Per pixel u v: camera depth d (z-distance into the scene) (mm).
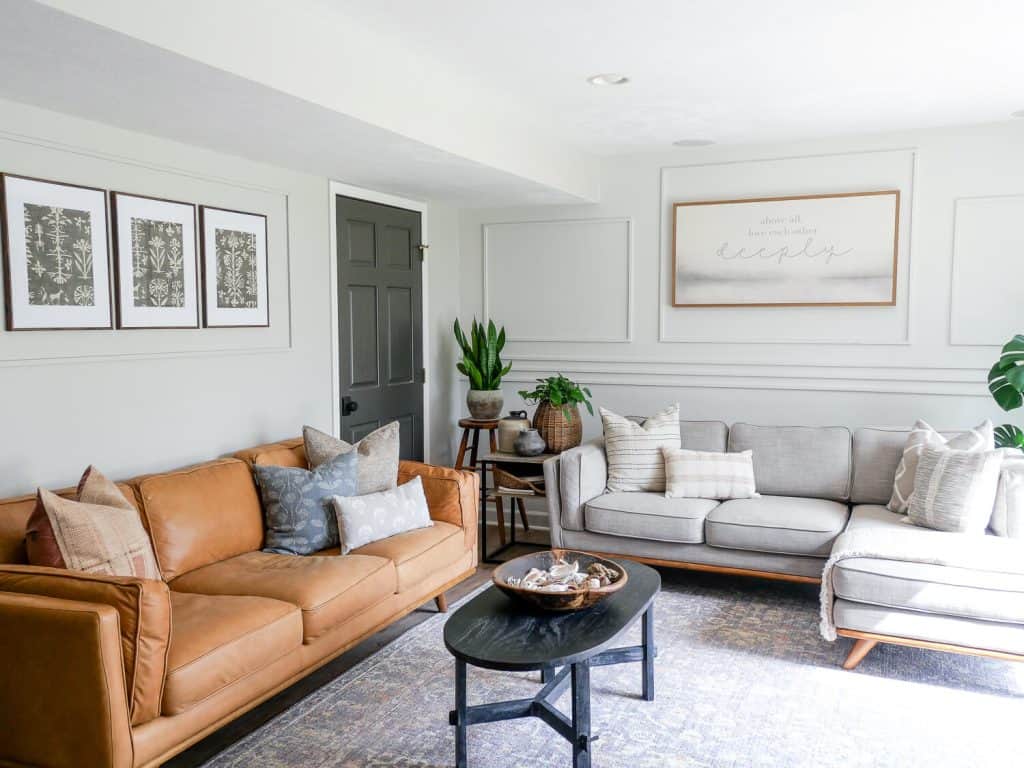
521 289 5312
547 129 4215
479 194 4699
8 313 2617
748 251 4668
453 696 2801
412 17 2680
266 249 3727
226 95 2529
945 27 2762
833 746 2445
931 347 4340
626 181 4961
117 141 2967
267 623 2463
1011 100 3688
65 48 2086
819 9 2604
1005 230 4160
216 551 3025
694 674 2957
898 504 3633
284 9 2484
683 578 4121
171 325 3223
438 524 3582
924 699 2750
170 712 2143
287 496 3229
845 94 3588
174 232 3225
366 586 2885
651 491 4113
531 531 5195
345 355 4309
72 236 2811
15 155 2627
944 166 4246
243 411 3633
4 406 2641
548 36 2855
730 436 4254
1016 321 4172
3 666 2047
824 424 4594
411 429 4965
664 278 4910
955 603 2809
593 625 2385
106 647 1963
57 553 2283
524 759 2400
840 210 4449
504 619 2451
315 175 4016
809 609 3631
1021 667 3002
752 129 4238
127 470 3080
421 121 3209
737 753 2408
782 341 4648
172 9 2104
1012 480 3256
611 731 2547
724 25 2744
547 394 4547
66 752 2018
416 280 4953
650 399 5008
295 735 2539
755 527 3586
